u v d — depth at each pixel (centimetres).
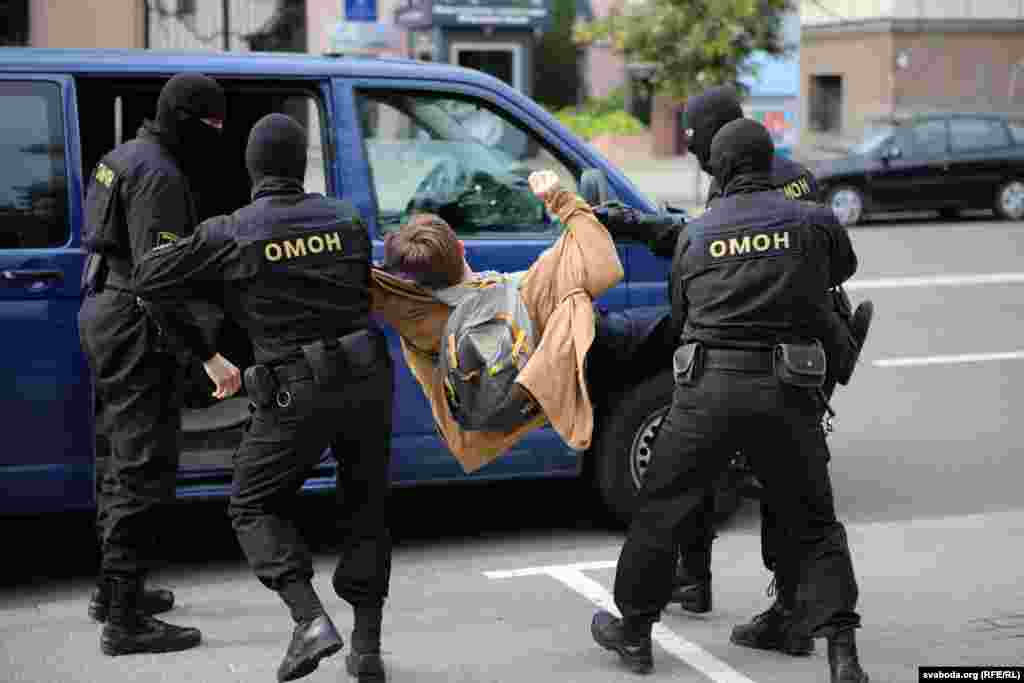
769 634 552
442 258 504
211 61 652
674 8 2347
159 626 556
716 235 491
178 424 559
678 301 512
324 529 738
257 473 489
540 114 698
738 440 488
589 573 659
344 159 666
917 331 1346
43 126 618
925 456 909
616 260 508
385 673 521
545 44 3625
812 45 3875
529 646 560
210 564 682
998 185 2336
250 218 483
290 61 668
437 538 726
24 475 613
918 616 590
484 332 501
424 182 682
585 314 499
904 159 2288
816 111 3900
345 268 492
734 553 696
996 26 3603
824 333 494
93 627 588
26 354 608
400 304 518
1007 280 1667
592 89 3700
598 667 536
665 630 580
